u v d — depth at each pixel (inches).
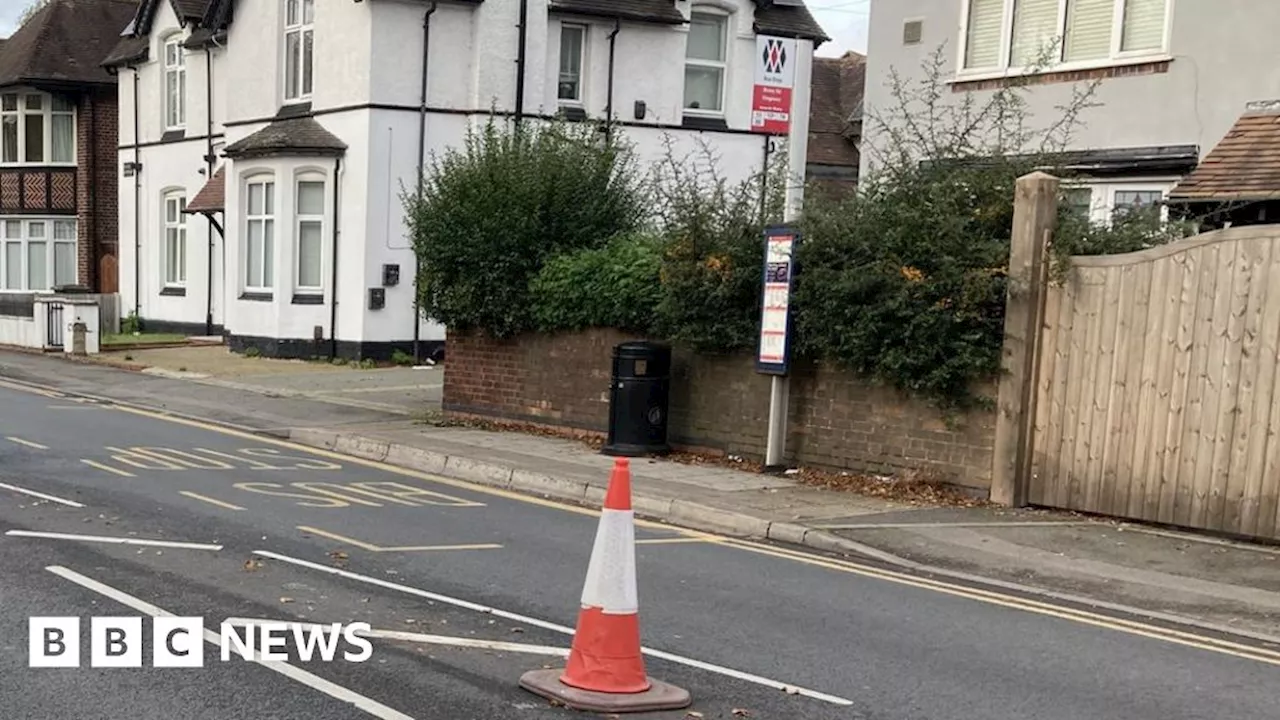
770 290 461.7
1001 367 411.5
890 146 558.3
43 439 512.7
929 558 343.3
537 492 447.2
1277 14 500.1
